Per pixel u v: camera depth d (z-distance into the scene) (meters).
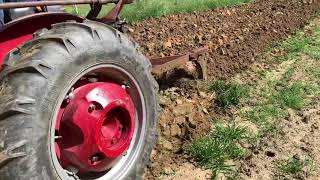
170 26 5.09
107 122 1.94
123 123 2.01
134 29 4.99
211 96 3.28
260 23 5.04
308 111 3.04
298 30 4.70
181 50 4.18
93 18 2.35
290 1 5.95
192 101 3.19
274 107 3.09
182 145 2.68
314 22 4.95
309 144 2.67
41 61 1.71
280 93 3.28
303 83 3.45
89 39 1.86
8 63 1.74
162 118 2.91
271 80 3.54
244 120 2.95
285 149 2.62
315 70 3.68
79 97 1.85
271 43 4.35
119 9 2.36
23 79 1.68
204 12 5.68
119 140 1.99
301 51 4.10
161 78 3.50
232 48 4.20
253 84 3.47
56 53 1.75
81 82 1.92
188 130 2.81
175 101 3.16
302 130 2.82
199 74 3.50
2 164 1.63
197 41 4.47
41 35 1.82
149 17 5.48
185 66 3.65
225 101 3.14
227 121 2.95
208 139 2.69
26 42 1.79
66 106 1.84
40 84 1.69
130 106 2.02
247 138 2.73
